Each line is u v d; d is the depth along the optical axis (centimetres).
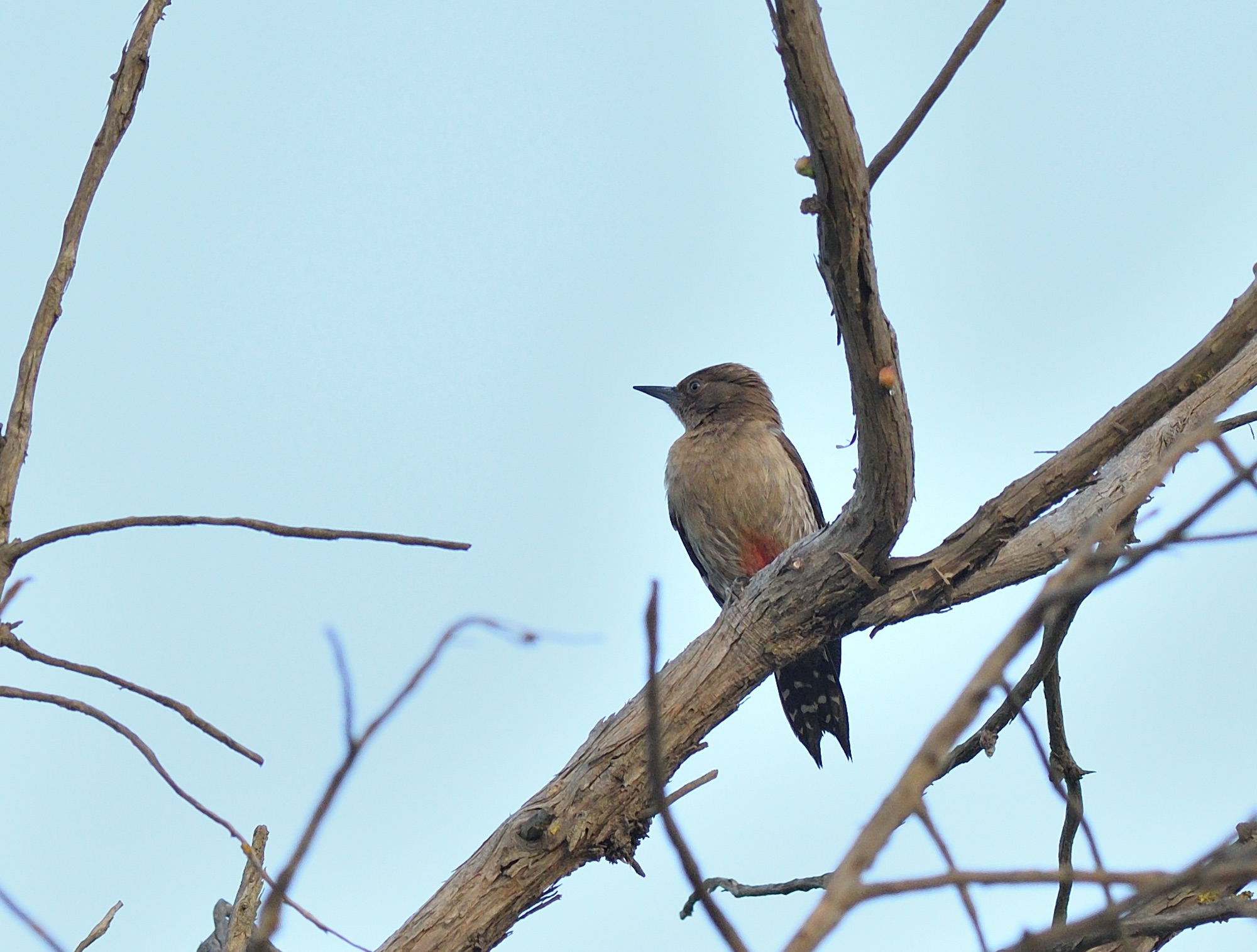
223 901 873
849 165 711
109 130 638
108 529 582
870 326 808
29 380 612
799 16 670
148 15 649
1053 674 966
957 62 704
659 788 373
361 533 589
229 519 587
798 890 1003
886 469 916
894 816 347
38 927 480
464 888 982
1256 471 395
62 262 625
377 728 411
